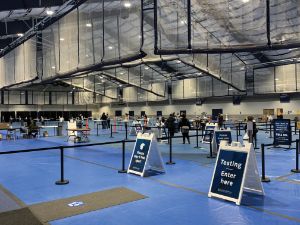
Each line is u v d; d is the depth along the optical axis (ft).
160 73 115.65
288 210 16.16
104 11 32.73
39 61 50.01
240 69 98.43
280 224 14.17
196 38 27.66
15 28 63.10
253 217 15.12
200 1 27.30
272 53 82.84
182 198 18.38
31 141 56.13
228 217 15.15
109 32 32.27
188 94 123.24
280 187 20.84
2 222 14.57
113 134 71.15
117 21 31.19
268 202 17.51
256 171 18.88
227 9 26.55
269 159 32.12
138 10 30.04
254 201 17.69
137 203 17.47
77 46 37.63
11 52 61.52
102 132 77.61
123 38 30.60
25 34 54.80
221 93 111.04
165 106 137.90
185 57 73.26
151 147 25.41
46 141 55.88
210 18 27.12
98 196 18.85
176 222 14.55
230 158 18.63
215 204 17.20
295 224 14.17
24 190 20.45
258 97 104.47
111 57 31.96
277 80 95.96
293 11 24.14
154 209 16.43
